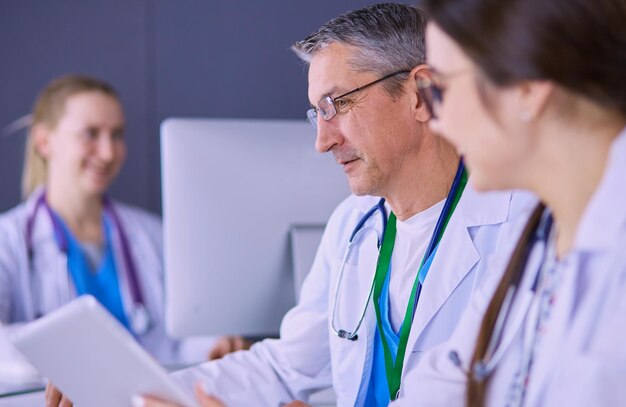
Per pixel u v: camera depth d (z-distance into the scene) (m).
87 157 3.28
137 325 3.12
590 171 0.99
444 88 1.01
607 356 0.92
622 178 0.94
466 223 1.57
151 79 4.06
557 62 0.94
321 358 1.79
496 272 1.29
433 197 1.62
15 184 4.07
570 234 1.03
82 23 4.07
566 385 0.95
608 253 0.95
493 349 1.12
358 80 1.56
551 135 0.98
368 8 1.62
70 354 1.23
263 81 3.99
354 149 1.58
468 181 1.60
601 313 0.95
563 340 0.98
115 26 4.05
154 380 1.19
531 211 1.14
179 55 4.04
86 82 3.40
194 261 2.01
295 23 3.92
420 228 1.63
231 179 2.01
